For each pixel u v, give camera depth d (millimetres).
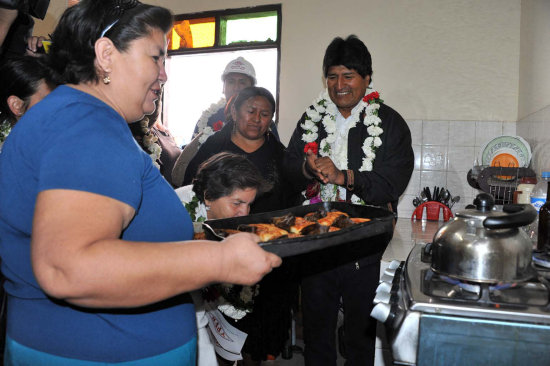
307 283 1466
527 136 2596
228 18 3469
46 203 508
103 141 555
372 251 1425
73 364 621
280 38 3285
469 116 2961
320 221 1058
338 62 1615
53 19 2359
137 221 650
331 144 1728
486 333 667
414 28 3033
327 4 3184
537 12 2457
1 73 1354
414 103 3043
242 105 1774
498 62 2910
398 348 702
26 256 617
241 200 1271
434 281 808
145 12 646
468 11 2947
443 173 3006
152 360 671
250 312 1449
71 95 615
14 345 653
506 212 823
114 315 637
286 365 1909
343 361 1961
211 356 1152
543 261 922
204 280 559
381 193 1572
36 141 572
